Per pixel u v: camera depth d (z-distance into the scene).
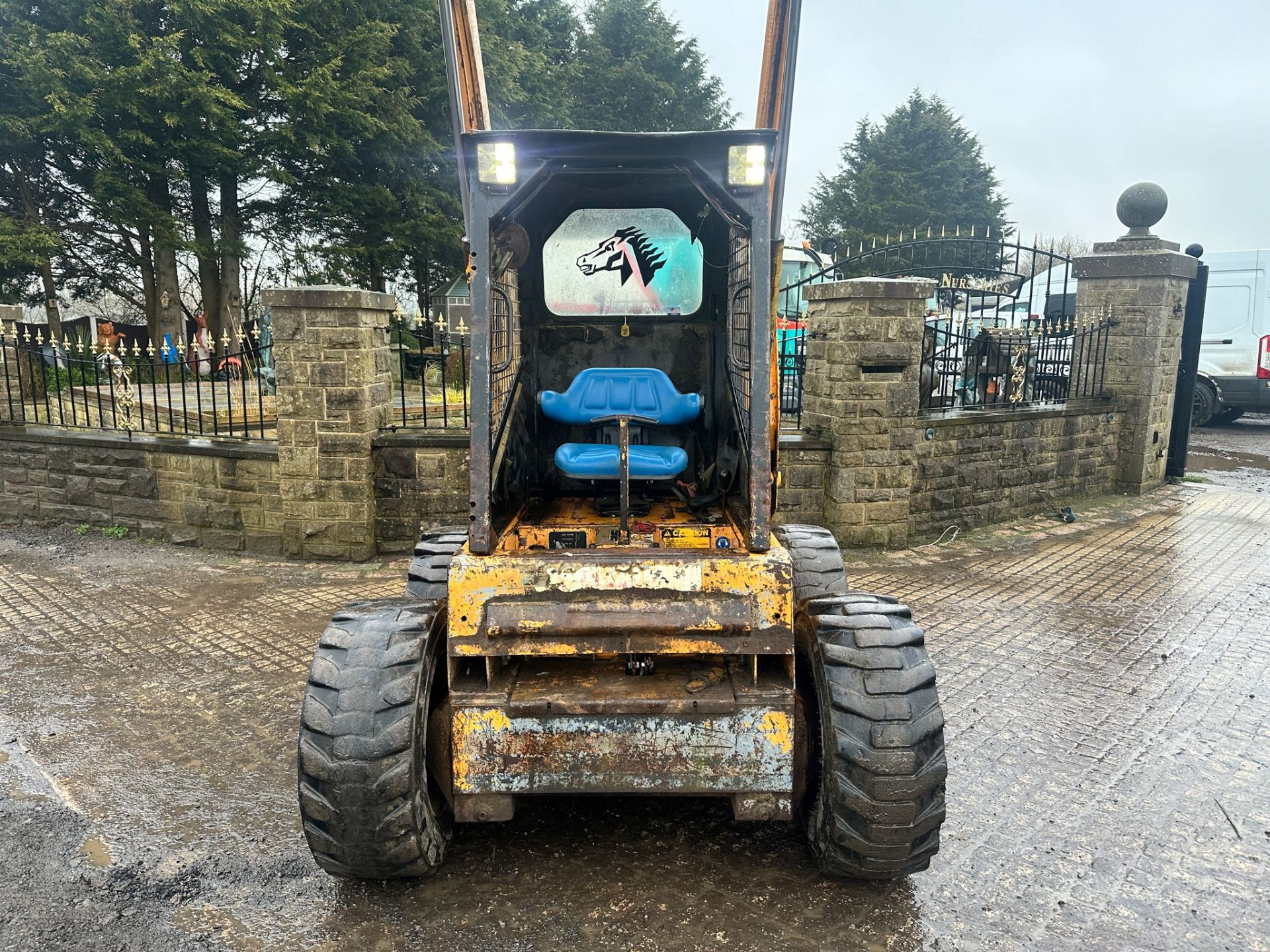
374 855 2.76
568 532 3.21
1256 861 3.33
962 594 6.81
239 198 22.52
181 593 6.77
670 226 4.11
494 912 2.98
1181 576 7.34
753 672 2.88
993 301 17.73
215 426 8.34
